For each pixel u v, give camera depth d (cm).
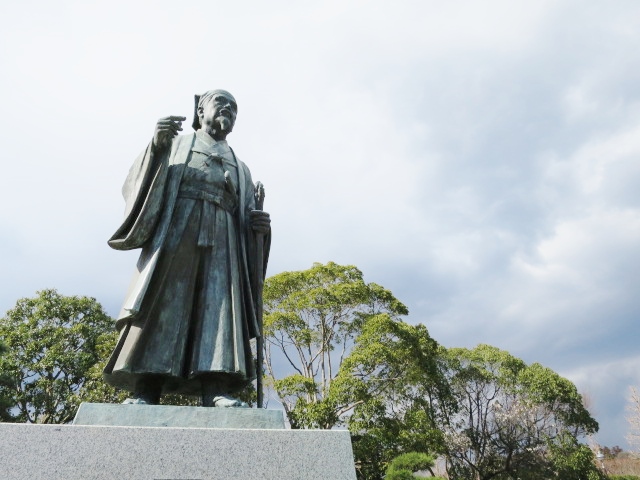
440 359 3164
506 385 3191
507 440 3083
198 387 447
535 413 3064
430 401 2934
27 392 1991
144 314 421
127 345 412
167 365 411
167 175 460
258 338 475
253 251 506
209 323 434
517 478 3052
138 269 443
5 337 2078
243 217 509
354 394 1856
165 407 366
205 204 471
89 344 2148
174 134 450
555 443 2988
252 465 319
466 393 3228
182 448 315
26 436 299
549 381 3059
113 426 315
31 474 288
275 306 2319
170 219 450
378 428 1862
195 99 557
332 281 2305
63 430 305
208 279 450
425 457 863
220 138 530
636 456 3192
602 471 3145
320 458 332
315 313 2231
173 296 433
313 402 1897
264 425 376
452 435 2955
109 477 296
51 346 2089
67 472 293
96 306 2291
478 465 3069
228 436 326
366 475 1898
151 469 304
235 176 512
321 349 2219
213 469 312
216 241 464
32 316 2184
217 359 418
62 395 1998
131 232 436
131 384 427
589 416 3058
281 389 1925
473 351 3353
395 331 2097
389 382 2114
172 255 443
